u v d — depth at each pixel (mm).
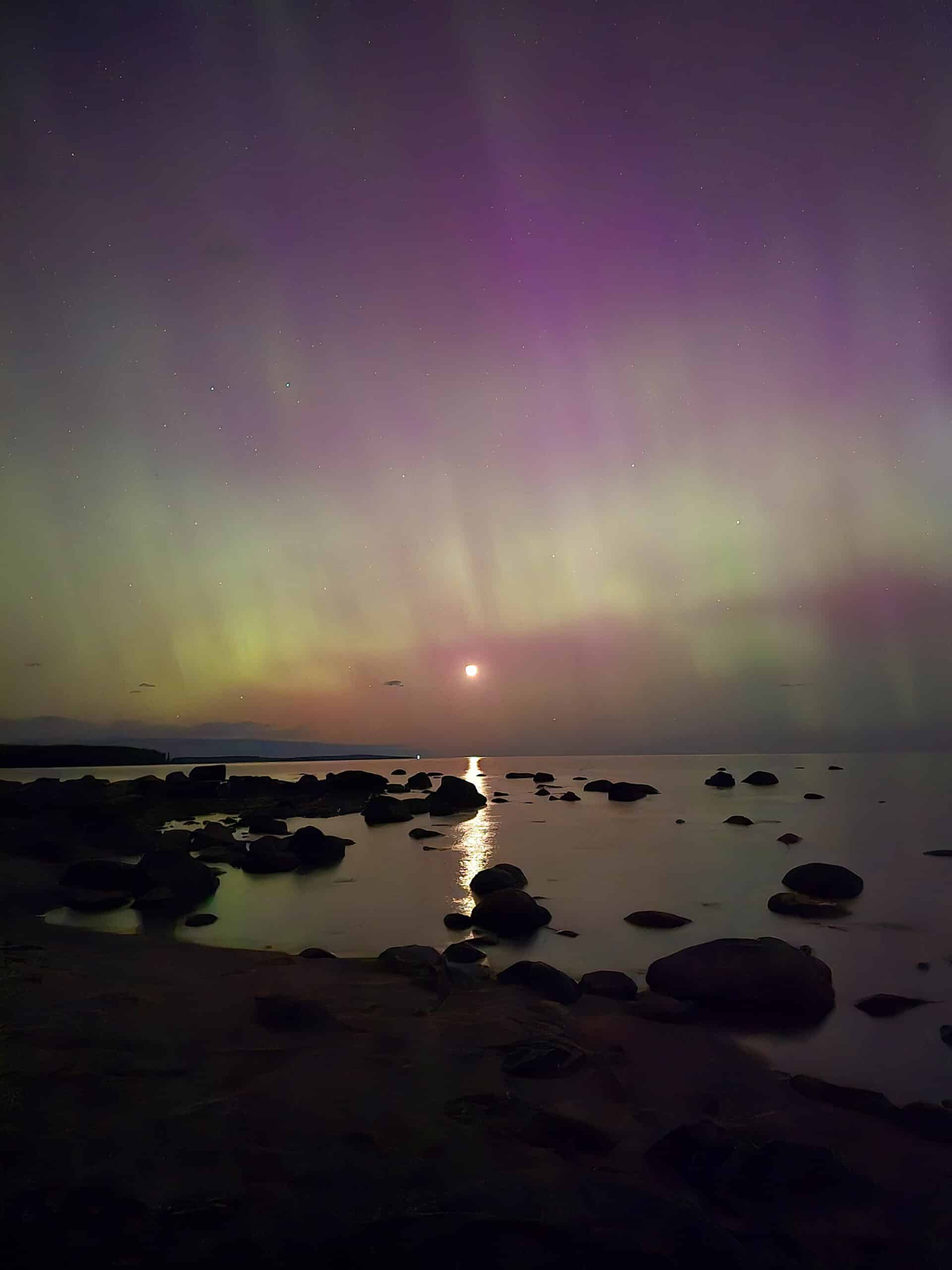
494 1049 4746
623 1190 3045
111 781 33000
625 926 9141
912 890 10977
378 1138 3436
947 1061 5180
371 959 7250
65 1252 2504
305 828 14883
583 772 43875
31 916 9648
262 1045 4668
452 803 23219
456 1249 2580
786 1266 2701
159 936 8602
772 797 25500
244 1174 3043
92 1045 4535
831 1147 3762
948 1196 3260
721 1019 5926
